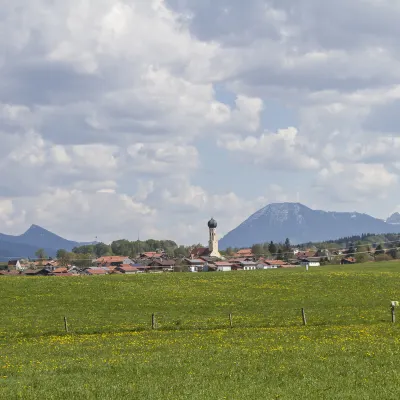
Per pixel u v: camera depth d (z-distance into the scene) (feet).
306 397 101.09
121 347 174.29
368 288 390.42
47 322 263.49
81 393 107.86
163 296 357.82
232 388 108.68
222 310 297.12
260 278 459.32
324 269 615.57
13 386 116.37
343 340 172.76
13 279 431.43
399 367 126.00
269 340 179.22
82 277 462.60
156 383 114.83
